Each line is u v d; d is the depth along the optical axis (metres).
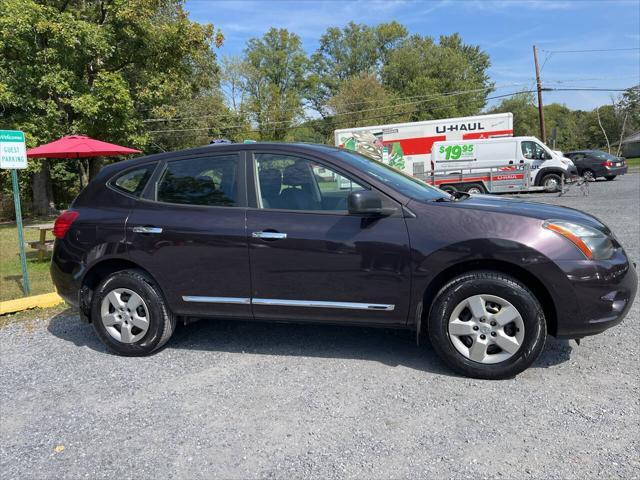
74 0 19.02
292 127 58.28
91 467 2.62
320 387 3.42
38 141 16.48
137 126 19.11
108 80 17.23
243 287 3.82
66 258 4.21
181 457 2.68
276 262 3.71
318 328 4.62
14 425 3.09
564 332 3.34
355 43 67.12
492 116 21.28
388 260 3.50
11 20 15.55
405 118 52.09
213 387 3.49
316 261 3.63
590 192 18.34
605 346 3.91
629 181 22.94
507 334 3.37
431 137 22.06
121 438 2.89
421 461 2.55
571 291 3.25
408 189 3.76
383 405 3.14
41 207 21.92
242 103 56.16
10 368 3.97
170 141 34.88
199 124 35.81
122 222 4.06
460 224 3.40
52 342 4.52
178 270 3.93
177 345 4.32
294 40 65.50
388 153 22.69
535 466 2.47
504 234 3.30
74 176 27.83
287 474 2.49
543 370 3.54
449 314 3.44
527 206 3.69
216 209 3.90
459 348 3.45
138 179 4.19
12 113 17.22
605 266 3.28
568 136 66.50
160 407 3.23
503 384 3.35
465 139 21.53
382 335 4.37
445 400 3.16
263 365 3.83
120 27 18.22
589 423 2.83
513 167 18.31
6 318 5.26
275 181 3.86
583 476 2.38
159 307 4.02
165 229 3.93
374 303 3.58
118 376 3.74
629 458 2.50
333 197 3.75
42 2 18.02
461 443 2.69
